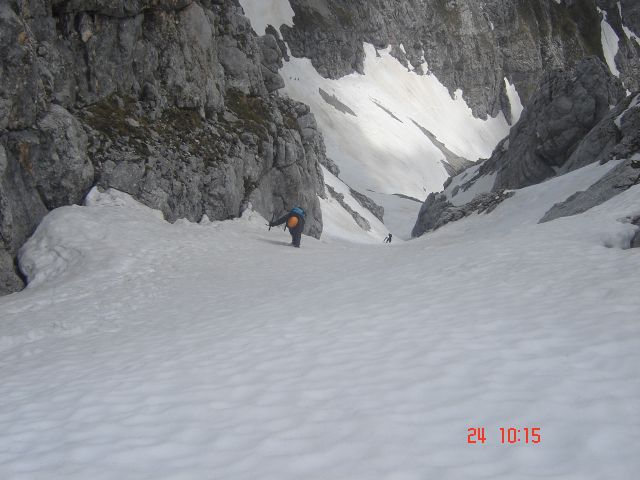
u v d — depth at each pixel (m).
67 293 14.73
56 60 21.97
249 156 28.91
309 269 16.62
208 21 30.05
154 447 5.14
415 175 134.62
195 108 27.98
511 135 68.69
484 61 186.62
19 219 18.38
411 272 12.50
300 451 4.70
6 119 17.88
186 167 24.70
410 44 177.88
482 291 9.52
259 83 35.19
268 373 6.91
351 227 64.31
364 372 6.41
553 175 59.50
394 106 157.62
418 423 4.92
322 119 132.25
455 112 180.00
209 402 6.19
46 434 5.87
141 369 8.02
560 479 3.78
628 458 3.94
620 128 45.88
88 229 18.86
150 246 18.80
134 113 24.92
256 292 13.59
